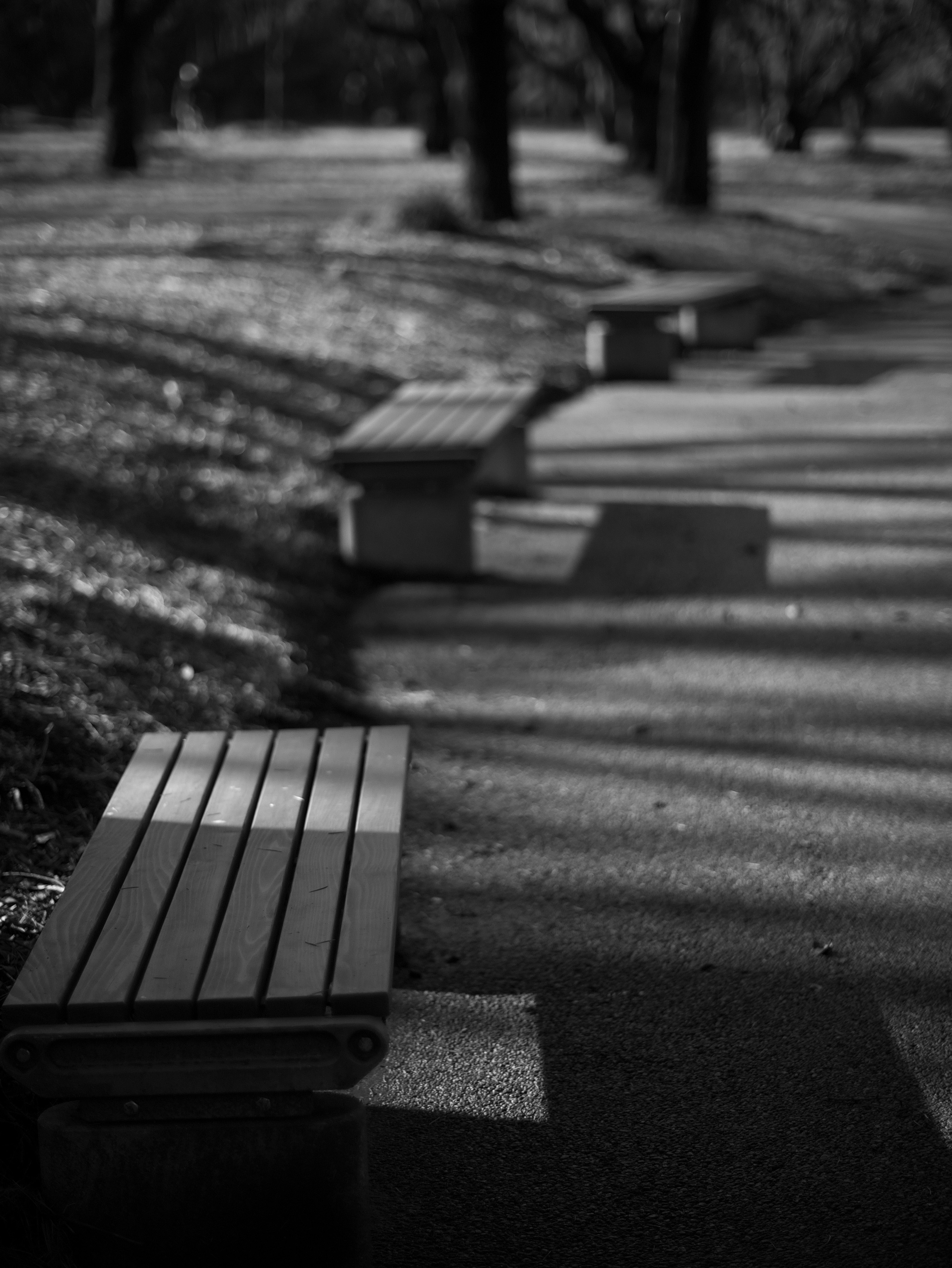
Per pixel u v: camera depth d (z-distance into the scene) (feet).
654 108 110.93
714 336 50.24
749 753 17.07
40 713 15.64
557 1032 11.60
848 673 19.51
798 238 76.79
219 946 8.75
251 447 28.37
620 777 16.52
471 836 15.12
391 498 24.17
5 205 73.61
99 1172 8.57
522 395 28.78
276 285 43.50
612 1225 9.48
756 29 150.82
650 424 37.06
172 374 31.22
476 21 67.15
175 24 160.15
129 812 10.76
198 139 152.76
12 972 11.35
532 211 76.18
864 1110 10.47
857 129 149.79
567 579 24.23
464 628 21.94
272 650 19.51
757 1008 11.80
